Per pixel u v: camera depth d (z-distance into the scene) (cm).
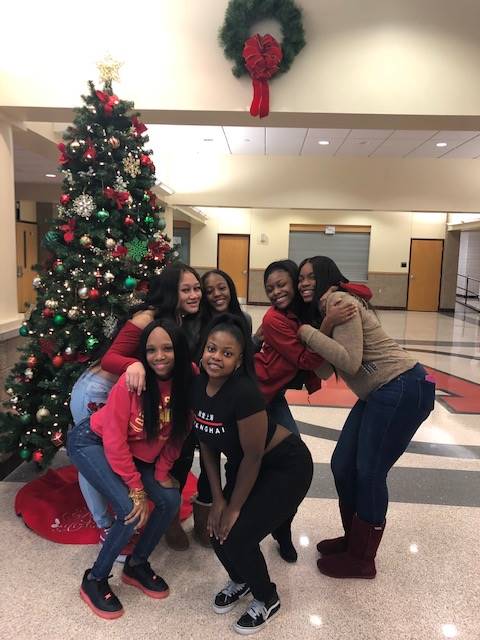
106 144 262
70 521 250
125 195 261
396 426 193
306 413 446
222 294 233
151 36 342
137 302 260
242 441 170
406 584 210
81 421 207
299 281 212
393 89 343
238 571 179
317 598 200
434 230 1438
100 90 287
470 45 338
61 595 198
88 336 254
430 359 695
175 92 346
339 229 1459
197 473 310
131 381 184
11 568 215
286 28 333
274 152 839
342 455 214
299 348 206
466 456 351
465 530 253
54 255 268
